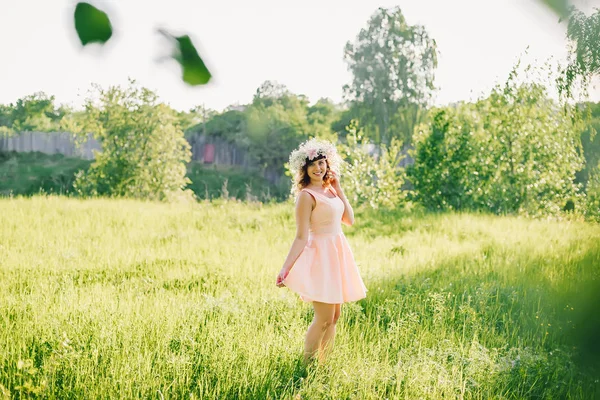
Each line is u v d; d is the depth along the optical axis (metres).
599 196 17.23
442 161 18.30
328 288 4.55
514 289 7.26
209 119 44.28
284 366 4.55
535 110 17.89
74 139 36.03
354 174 18.27
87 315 5.39
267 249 9.94
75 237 10.40
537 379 4.51
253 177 40.44
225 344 4.69
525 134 17.77
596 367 4.63
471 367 4.59
